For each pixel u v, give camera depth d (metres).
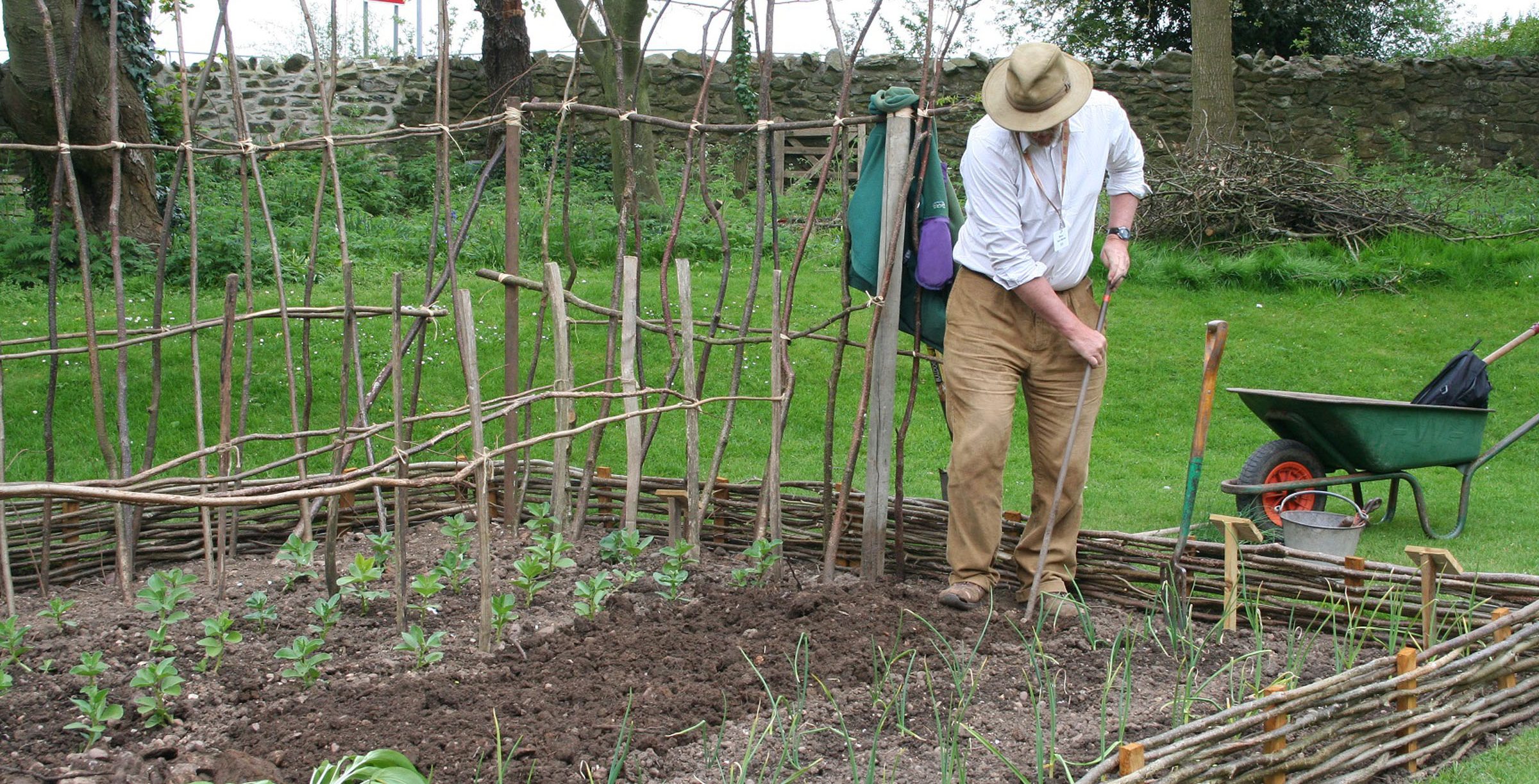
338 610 3.64
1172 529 4.96
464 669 3.21
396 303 3.32
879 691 3.08
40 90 8.45
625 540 3.96
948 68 15.61
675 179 13.72
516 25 14.45
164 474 5.18
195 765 2.56
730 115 15.73
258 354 7.20
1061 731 2.92
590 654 3.30
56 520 4.02
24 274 8.78
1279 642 3.64
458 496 4.74
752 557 3.89
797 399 7.13
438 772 2.59
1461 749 2.99
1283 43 22.67
